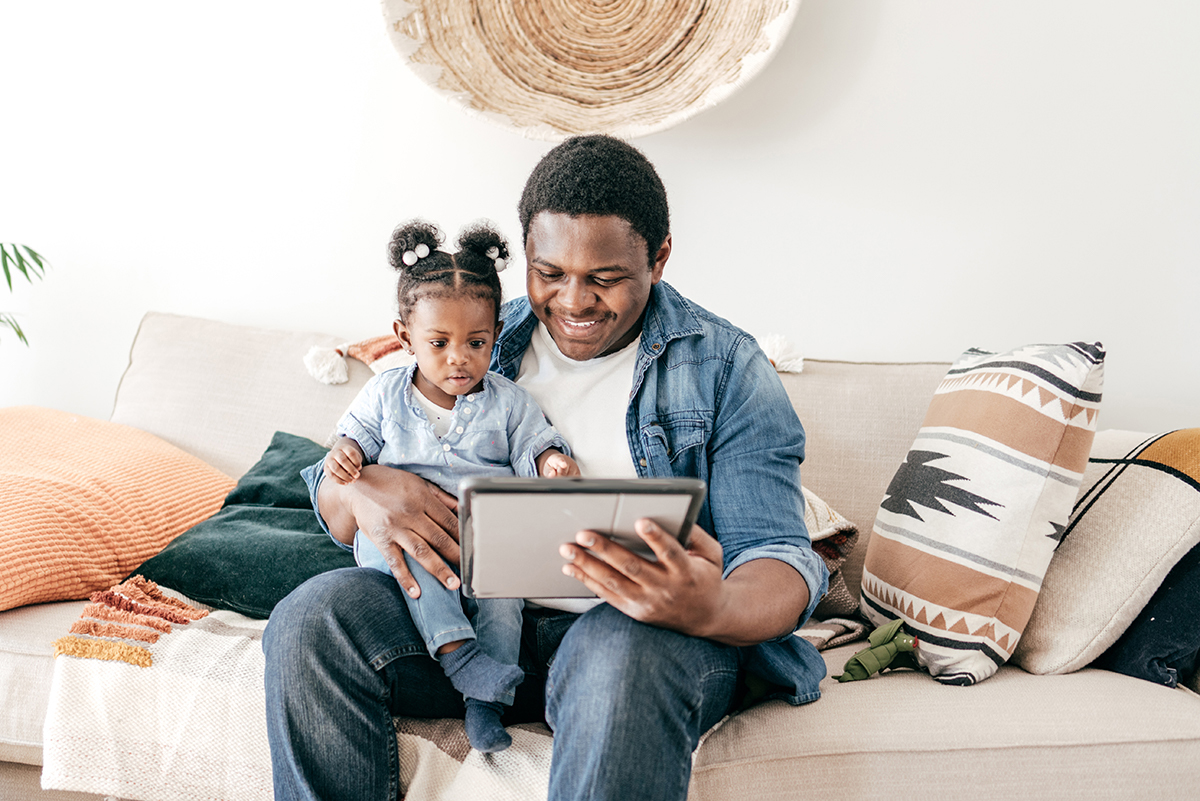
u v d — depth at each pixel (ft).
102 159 6.44
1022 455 3.72
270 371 5.54
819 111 5.85
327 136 6.23
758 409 3.42
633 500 2.35
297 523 4.39
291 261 6.32
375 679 2.97
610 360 3.59
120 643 3.38
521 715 3.33
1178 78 5.64
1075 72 5.70
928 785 2.90
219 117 6.31
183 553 4.16
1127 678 3.61
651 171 3.29
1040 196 5.78
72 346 6.57
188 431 5.39
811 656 3.39
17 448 4.77
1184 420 5.77
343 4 6.12
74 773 3.21
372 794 2.88
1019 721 3.13
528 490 2.31
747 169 5.93
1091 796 2.91
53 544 3.93
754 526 3.22
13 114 6.50
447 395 3.62
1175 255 5.72
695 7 5.73
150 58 6.33
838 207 5.92
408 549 3.16
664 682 2.55
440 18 5.81
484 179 6.12
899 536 4.06
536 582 2.73
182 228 6.41
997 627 3.62
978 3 5.71
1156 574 3.56
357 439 3.56
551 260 3.12
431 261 3.44
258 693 3.21
